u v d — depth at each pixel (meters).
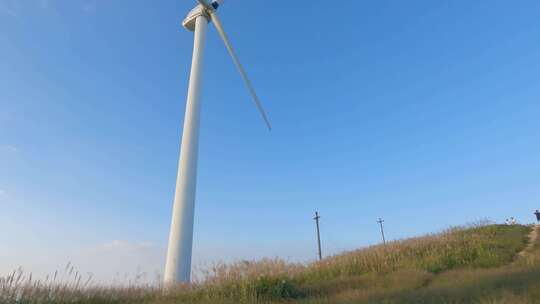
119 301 11.24
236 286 12.15
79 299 10.60
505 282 10.67
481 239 22.69
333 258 20.16
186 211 19.39
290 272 15.38
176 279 17.69
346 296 10.51
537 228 29.55
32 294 9.72
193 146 21.11
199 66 23.92
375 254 19.58
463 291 9.67
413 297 9.54
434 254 18.86
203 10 26.45
